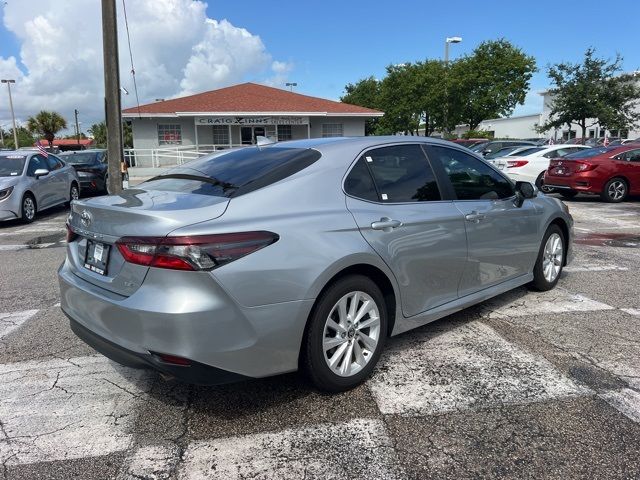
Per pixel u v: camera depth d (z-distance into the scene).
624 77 28.81
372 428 2.91
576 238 8.43
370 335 3.37
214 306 2.63
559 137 42.44
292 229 2.93
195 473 2.56
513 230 4.58
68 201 13.25
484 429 2.89
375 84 53.88
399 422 2.97
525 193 4.66
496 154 17.44
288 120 27.31
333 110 27.73
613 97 28.30
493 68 32.03
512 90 31.97
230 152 4.02
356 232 3.22
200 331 2.62
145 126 26.94
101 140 75.25
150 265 2.67
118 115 12.00
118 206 3.01
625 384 3.36
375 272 3.38
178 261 2.61
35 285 6.04
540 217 4.97
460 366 3.65
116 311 2.79
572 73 29.11
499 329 4.34
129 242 2.76
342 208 3.26
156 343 2.65
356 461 2.63
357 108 28.64
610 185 12.98
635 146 13.29
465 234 4.00
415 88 32.97
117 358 2.93
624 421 2.94
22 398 3.31
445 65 30.30
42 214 12.42
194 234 2.63
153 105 27.14
